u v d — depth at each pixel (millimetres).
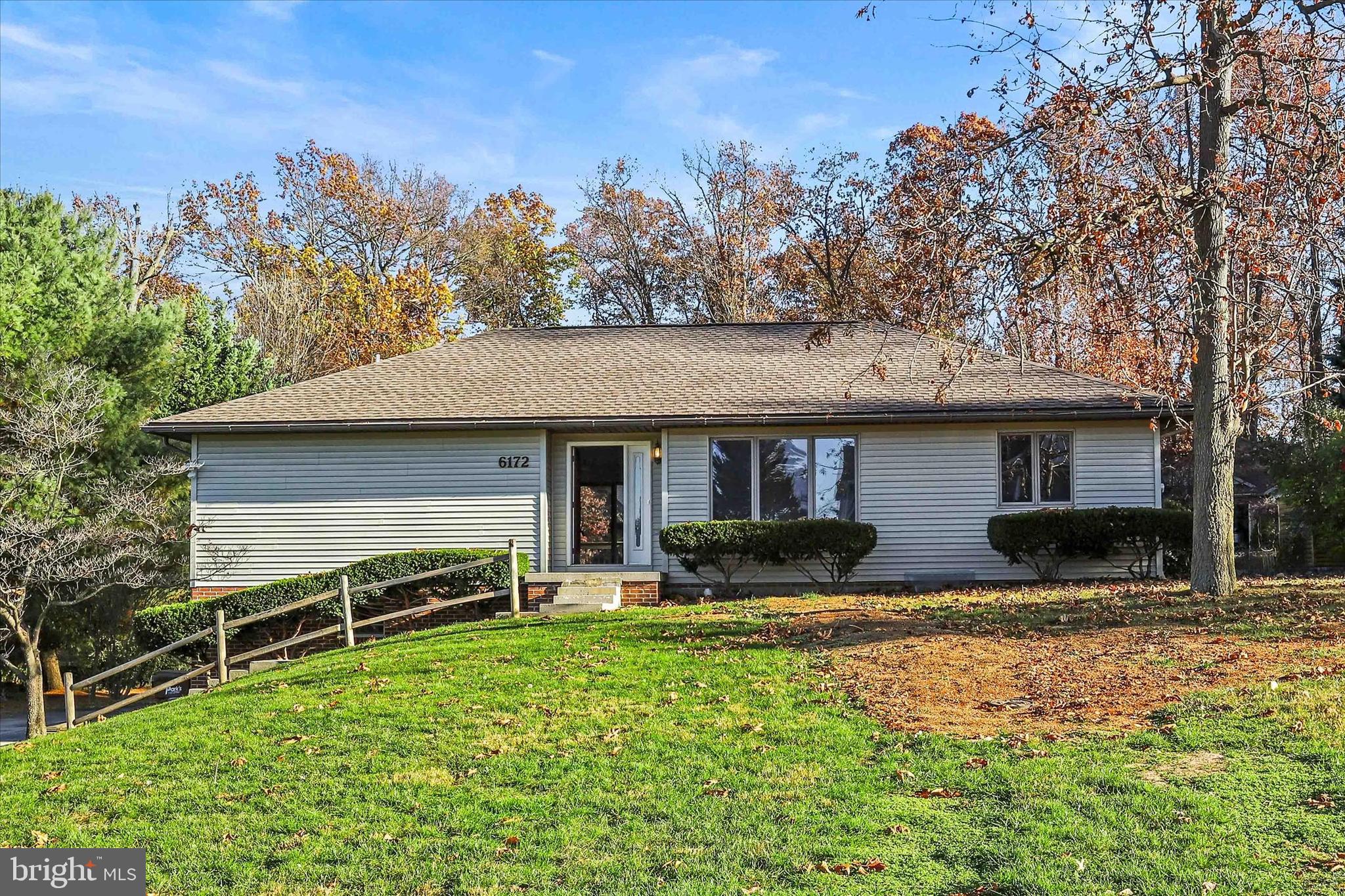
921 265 13109
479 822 7805
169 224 42969
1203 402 15117
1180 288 13414
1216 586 15062
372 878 6953
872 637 13648
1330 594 14719
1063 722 9422
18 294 22203
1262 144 13617
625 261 46500
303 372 39844
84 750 10805
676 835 7312
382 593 19734
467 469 20672
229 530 20750
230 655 20172
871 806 7602
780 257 42250
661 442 20797
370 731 10484
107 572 20781
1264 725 8781
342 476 20750
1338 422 14648
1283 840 6617
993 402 19922
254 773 9398
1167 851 6520
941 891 6227
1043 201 12742
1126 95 12875
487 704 11203
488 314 48375
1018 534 19109
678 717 10336
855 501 20500
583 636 14766
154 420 20594
